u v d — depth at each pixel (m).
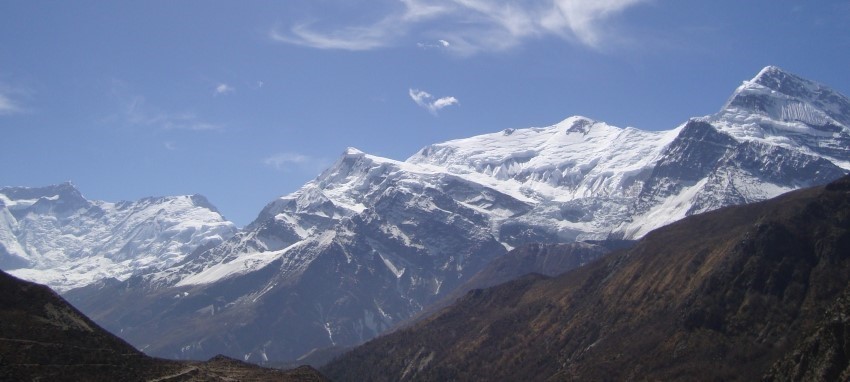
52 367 194.62
